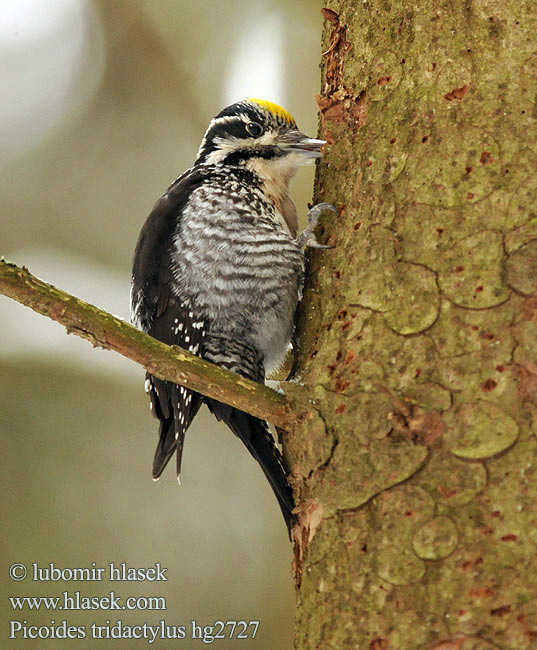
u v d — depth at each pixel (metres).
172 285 7.44
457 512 4.57
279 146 7.91
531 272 4.80
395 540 4.68
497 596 4.40
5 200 15.59
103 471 14.23
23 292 5.11
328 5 6.31
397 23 5.64
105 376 14.80
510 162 5.05
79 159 16.02
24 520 13.52
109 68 16.19
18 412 14.23
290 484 5.39
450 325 4.87
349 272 5.48
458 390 4.74
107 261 15.66
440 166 5.20
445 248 5.04
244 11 15.89
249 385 5.37
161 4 16.02
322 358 5.34
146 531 13.83
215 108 15.78
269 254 7.16
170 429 7.51
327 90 6.20
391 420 4.85
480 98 5.22
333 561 4.90
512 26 5.29
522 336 4.71
